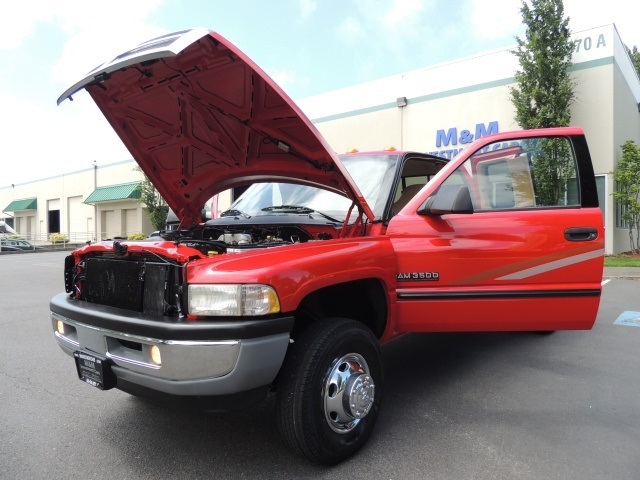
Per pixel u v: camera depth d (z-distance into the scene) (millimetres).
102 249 2887
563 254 3307
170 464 2723
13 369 4566
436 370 4324
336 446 2621
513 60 14797
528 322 3318
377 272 2994
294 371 2508
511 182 3506
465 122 15812
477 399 3631
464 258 3240
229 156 3510
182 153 3654
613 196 13781
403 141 17219
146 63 2752
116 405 3629
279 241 3217
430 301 3232
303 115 2738
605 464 2662
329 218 3496
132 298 2621
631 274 10742
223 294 2293
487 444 2908
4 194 50750
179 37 2385
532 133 3492
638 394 3717
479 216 3314
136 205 32781
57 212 41875
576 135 3432
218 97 2895
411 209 3354
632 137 17750
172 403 2363
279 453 2836
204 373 2230
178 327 2232
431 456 2764
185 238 3357
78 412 3498
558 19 13195
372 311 3205
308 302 2959
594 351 4910
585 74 13891
